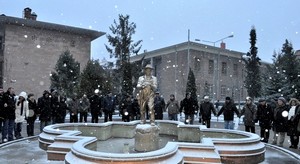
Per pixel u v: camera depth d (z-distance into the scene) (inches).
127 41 1283.2
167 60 1923.0
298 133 473.7
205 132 439.5
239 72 1998.0
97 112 700.7
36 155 373.1
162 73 1946.4
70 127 472.4
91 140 332.5
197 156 308.5
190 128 481.4
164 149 277.9
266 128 522.6
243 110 546.9
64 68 1188.5
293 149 466.9
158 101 676.1
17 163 333.1
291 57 1139.3
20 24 1444.4
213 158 306.2
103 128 479.5
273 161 363.6
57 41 1560.0
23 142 467.8
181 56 1831.9
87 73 1062.4
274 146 460.1
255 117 526.3
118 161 250.5
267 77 1278.3
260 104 527.2
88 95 1023.6
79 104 711.1
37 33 1502.2
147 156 254.5
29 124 538.3
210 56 1875.0
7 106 474.0
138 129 368.2
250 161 345.7
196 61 1812.3
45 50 1521.9
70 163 264.2
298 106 467.5
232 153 340.5
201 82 1813.5
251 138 365.1
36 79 1491.1
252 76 1088.8
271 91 1113.4
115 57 1291.8
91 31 1626.5
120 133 517.3
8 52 1417.3
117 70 1259.8
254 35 1093.1
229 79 1943.9
